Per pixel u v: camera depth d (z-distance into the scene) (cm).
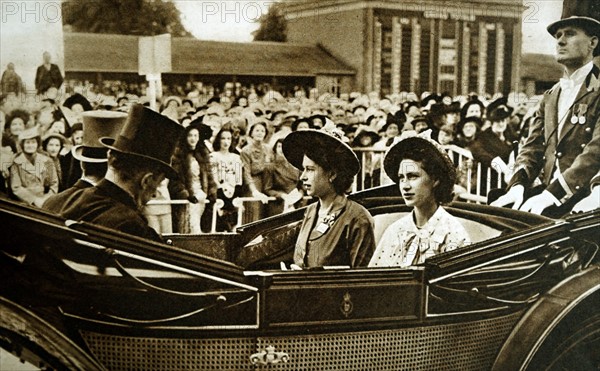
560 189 819
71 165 699
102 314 709
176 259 720
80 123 699
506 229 807
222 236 731
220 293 730
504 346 818
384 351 776
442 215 786
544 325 820
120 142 706
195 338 728
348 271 758
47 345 702
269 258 743
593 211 830
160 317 719
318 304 753
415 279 780
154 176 714
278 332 745
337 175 755
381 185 769
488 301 808
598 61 812
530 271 821
